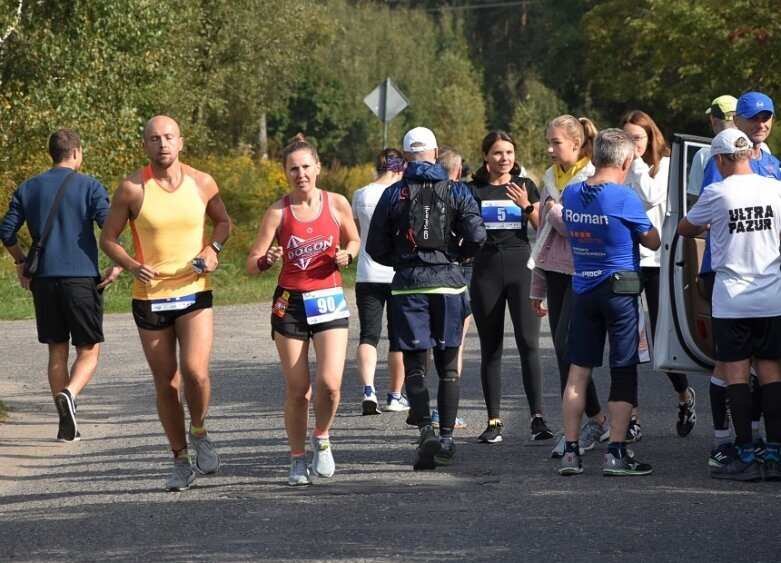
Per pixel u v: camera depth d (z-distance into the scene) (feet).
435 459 67.92
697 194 70.33
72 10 187.01
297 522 55.36
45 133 188.34
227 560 49.26
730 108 72.74
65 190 81.87
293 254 63.10
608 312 64.64
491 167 76.43
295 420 64.08
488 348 75.87
